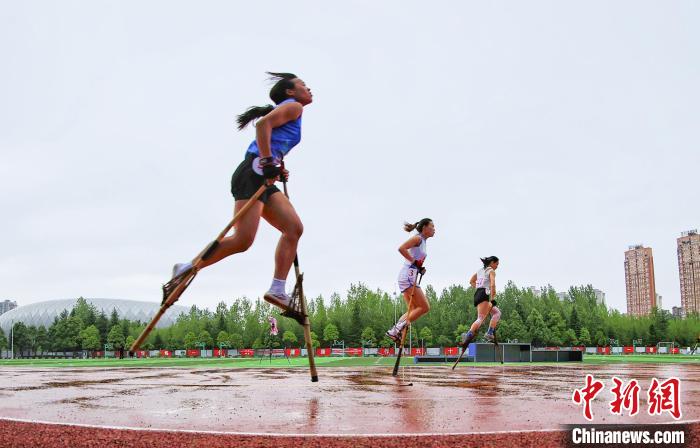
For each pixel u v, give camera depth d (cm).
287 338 9088
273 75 461
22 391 505
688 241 16662
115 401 409
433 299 9538
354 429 279
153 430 275
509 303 9569
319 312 9575
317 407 365
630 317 10938
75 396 451
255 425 292
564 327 9344
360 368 1120
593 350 9444
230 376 795
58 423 293
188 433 268
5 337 11644
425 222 712
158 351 10544
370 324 9094
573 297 11075
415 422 301
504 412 340
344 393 464
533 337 8938
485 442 262
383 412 339
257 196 377
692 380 636
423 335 8888
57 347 10925
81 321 11031
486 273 968
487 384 565
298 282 417
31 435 272
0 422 296
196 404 386
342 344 9206
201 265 358
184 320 10825
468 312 9238
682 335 10362
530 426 289
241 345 9831
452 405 374
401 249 705
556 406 369
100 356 10844
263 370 1070
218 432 270
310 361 419
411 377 704
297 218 412
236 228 393
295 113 423
